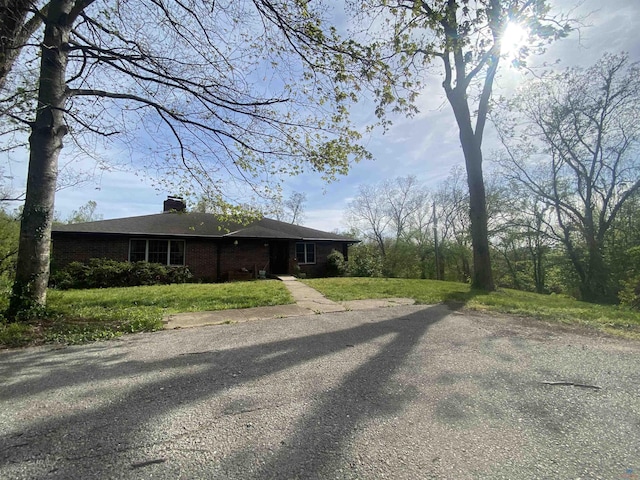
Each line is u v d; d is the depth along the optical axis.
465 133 11.32
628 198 17.70
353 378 2.83
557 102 17.72
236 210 8.32
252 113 6.88
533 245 23.05
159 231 14.76
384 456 1.68
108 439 1.87
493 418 2.10
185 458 1.68
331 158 7.18
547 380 2.77
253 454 1.71
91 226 13.90
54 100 5.77
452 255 28.27
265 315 6.07
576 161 18.44
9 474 1.55
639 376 2.86
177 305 7.28
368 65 5.30
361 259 19.34
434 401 2.36
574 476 1.52
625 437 1.88
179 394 2.51
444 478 1.51
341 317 5.80
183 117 7.19
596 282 17.95
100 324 5.11
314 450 1.74
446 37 5.36
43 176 5.67
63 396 2.49
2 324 4.85
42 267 5.58
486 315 5.90
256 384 2.71
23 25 5.77
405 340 4.14
